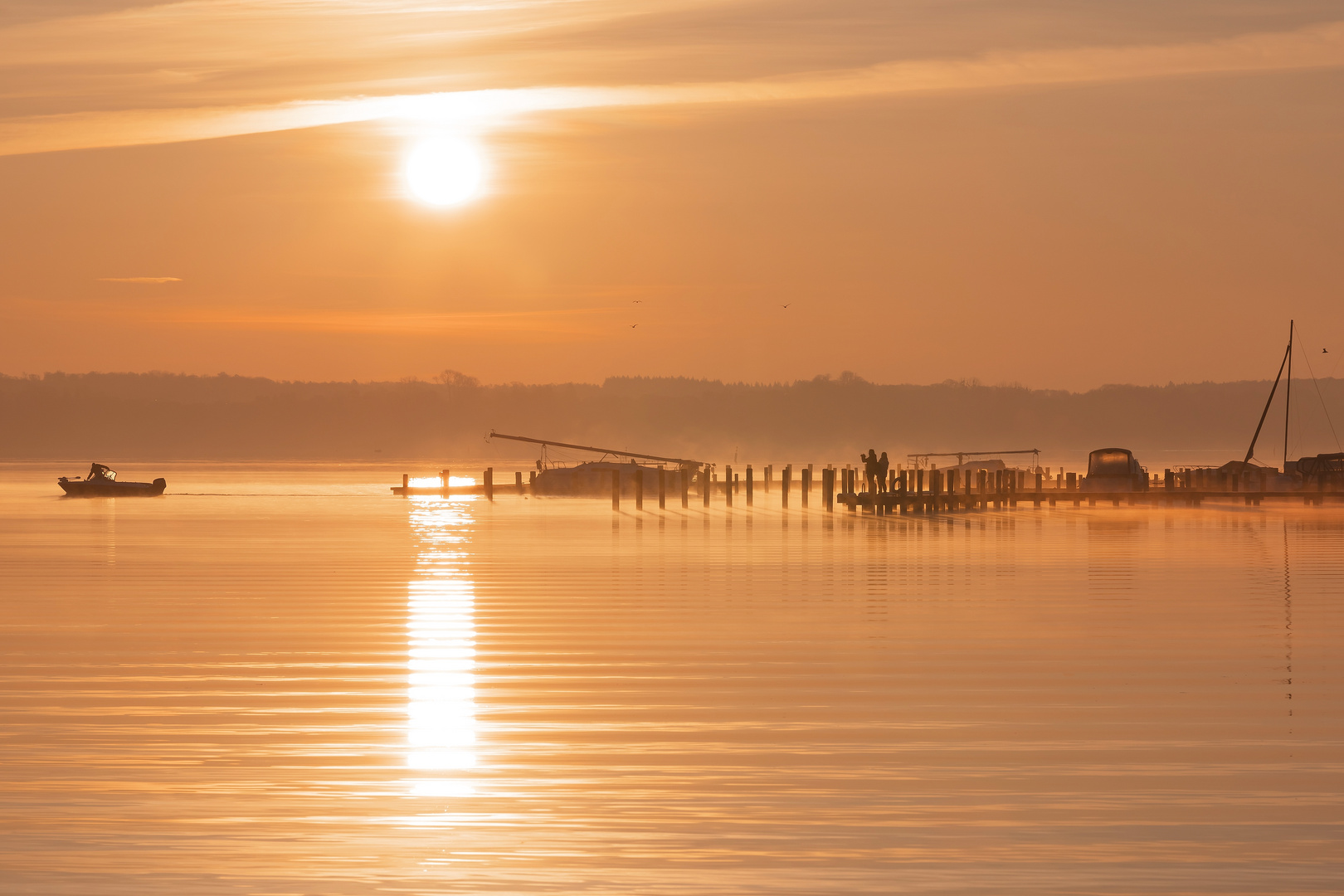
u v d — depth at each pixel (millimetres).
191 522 104562
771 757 23609
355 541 80000
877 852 18156
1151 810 20156
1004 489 125688
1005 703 28438
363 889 16672
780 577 55188
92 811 20016
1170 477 134125
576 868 17484
